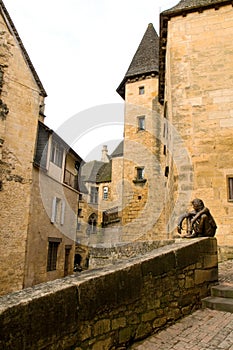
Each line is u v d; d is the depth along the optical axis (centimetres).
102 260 1105
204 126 945
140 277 368
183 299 426
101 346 304
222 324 383
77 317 283
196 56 1010
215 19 1020
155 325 375
